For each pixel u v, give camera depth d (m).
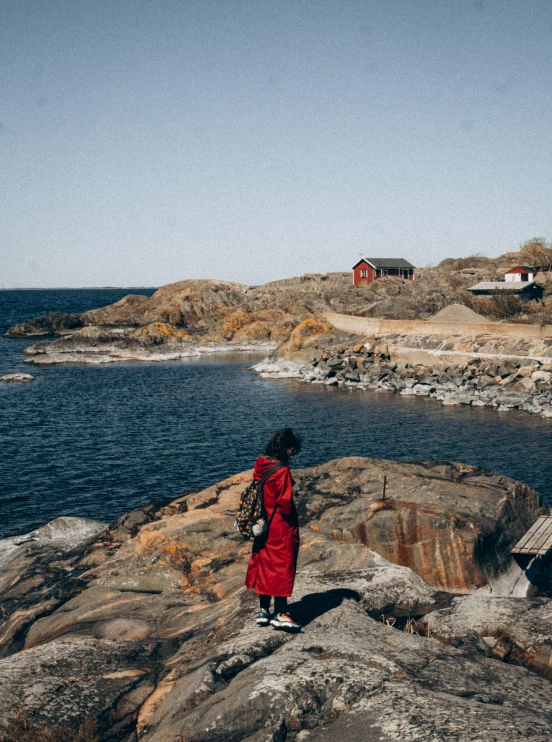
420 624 6.70
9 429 39.91
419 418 41.53
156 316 107.81
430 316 79.56
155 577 9.76
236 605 7.09
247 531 5.75
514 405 44.53
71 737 4.89
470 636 6.16
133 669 6.14
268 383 61.16
